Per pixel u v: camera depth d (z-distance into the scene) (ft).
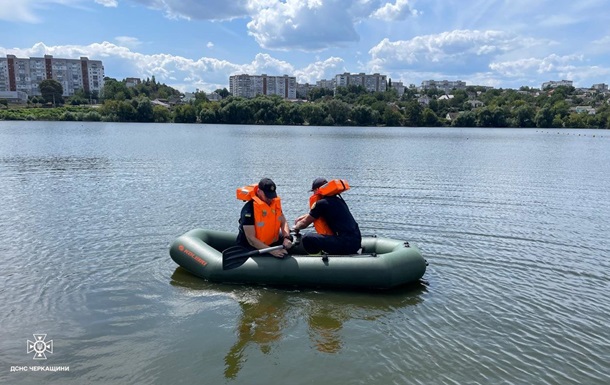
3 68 473.26
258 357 14.61
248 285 20.40
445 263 23.82
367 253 22.40
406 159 78.84
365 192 44.45
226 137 141.08
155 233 28.02
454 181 53.01
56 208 34.32
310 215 21.91
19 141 105.40
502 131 254.27
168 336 15.80
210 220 31.48
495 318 17.57
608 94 545.03
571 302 19.16
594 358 14.84
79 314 17.28
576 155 93.86
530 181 54.03
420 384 13.33
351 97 474.08
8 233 27.53
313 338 15.87
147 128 201.26
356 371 13.92
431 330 16.56
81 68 509.35
